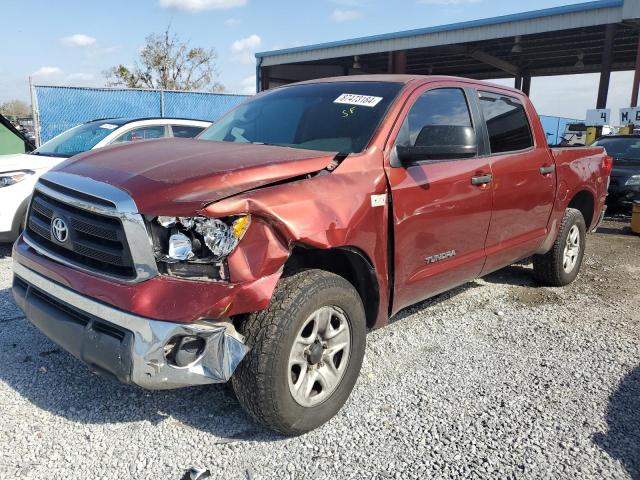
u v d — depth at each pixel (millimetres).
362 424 3197
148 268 2648
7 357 3855
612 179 11477
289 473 2766
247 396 2824
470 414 3330
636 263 7387
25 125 26297
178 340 2613
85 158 3395
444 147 3479
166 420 3182
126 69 37906
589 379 3812
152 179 2795
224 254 2645
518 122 5016
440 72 37406
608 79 20328
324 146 3674
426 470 2811
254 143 3906
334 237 2998
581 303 5477
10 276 5762
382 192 3391
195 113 19984
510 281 6164
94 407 3283
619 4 18312
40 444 2914
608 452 2994
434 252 3883
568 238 5844
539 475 2789
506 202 4566
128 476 2705
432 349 4234
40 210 3248
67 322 2850
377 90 4000
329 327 3121
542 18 20359
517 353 4215
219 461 2836
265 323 2783
